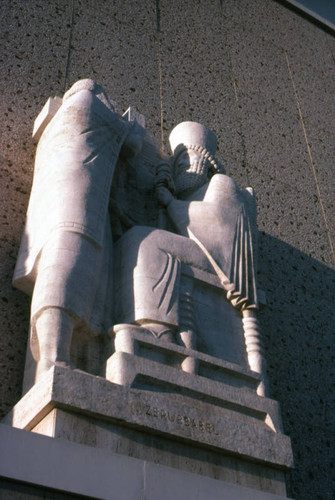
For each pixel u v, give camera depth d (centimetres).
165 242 384
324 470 451
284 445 352
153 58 595
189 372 339
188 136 474
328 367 511
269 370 476
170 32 632
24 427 302
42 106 483
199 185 448
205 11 687
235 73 658
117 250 383
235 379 364
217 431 330
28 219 381
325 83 743
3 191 418
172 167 468
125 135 416
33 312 323
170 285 363
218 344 379
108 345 339
